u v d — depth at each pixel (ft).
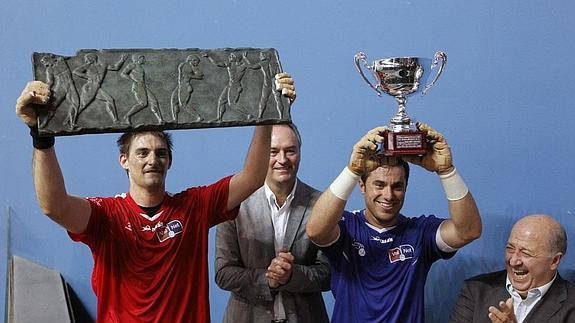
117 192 9.46
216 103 6.27
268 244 8.00
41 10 9.45
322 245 7.45
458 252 8.84
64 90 6.00
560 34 8.45
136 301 6.86
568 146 8.50
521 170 8.61
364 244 7.49
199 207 7.15
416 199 8.84
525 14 8.49
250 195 7.43
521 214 8.64
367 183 7.43
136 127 6.03
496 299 7.63
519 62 8.53
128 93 6.13
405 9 8.67
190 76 6.31
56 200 6.49
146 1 9.22
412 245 7.50
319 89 8.92
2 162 9.72
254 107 6.31
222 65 6.44
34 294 8.79
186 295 6.98
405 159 7.27
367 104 8.83
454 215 7.24
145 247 6.90
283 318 7.94
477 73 8.61
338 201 7.16
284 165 7.90
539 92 8.52
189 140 9.23
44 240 9.73
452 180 7.18
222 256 8.01
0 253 9.87
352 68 8.83
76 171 9.50
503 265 8.69
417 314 7.43
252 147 7.09
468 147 8.69
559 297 7.45
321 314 8.16
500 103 8.60
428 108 8.71
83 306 9.69
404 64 7.15
